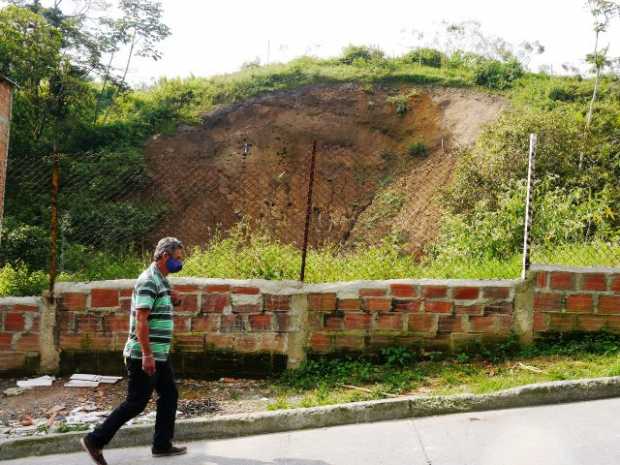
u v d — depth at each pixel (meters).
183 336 6.35
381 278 7.02
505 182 13.63
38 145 23.03
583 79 32.34
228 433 4.82
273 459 4.18
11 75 21.95
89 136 26.72
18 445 4.70
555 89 29.47
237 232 8.35
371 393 5.41
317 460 4.08
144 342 4.12
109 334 6.43
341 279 6.95
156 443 4.41
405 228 8.67
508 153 14.84
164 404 4.41
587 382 4.98
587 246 8.06
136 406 4.21
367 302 6.31
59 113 24.88
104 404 5.65
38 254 10.11
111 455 4.55
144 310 4.15
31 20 22.38
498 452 3.96
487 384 5.22
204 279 6.39
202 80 35.91
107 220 8.04
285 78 34.59
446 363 6.12
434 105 30.77
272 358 6.31
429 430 4.49
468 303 6.28
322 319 6.33
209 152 28.33
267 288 6.33
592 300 6.23
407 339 6.29
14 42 21.75
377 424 4.77
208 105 32.31
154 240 10.84
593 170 14.39
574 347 6.07
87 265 7.79
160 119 30.69
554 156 15.23
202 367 6.35
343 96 32.00
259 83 34.00
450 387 5.39
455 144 27.41
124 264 7.93
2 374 6.45
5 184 6.95
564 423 4.41
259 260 7.32
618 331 6.20
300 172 21.45
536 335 6.27
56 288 6.48
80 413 5.39
